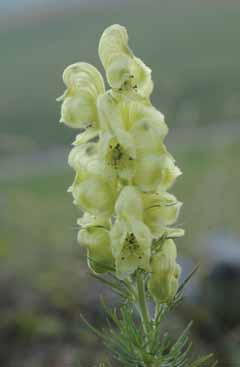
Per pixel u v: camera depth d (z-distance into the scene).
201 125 64.00
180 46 105.44
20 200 37.56
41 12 149.50
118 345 5.80
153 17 128.88
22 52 120.38
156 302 5.88
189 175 40.47
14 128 75.69
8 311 17.62
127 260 5.48
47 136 70.38
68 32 131.38
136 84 5.64
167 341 6.15
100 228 5.87
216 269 18.94
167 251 5.80
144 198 5.67
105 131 5.48
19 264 20.55
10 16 150.88
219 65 90.00
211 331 17.09
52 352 16.12
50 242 24.25
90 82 5.79
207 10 126.19
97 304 17.67
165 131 5.53
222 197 33.16
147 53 103.75
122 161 5.48
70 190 5.80
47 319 17.22
